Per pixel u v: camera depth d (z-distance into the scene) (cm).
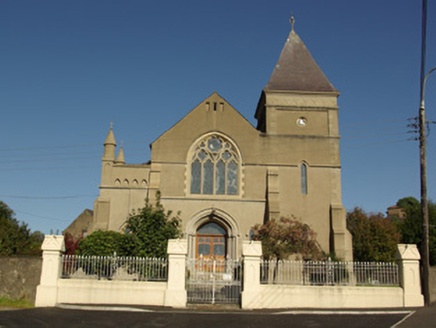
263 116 4097
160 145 3650
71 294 2208
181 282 2209
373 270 2317
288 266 2386
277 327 1764
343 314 2042
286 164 3669
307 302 2211
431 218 4572
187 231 3484
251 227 3522
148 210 2848
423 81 2453
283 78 3956
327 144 3734
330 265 2306
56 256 2234
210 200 3550
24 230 3300
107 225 3441
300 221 3503
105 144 3612
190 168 3634
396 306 2234
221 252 3556
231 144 3706
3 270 2284
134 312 2025
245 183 3616
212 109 3753
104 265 2295
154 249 2686
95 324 1764
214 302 2262
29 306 2148
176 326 1759
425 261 2291
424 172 2391
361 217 4709
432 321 1858
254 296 2181
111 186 3534
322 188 3638
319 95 3856
